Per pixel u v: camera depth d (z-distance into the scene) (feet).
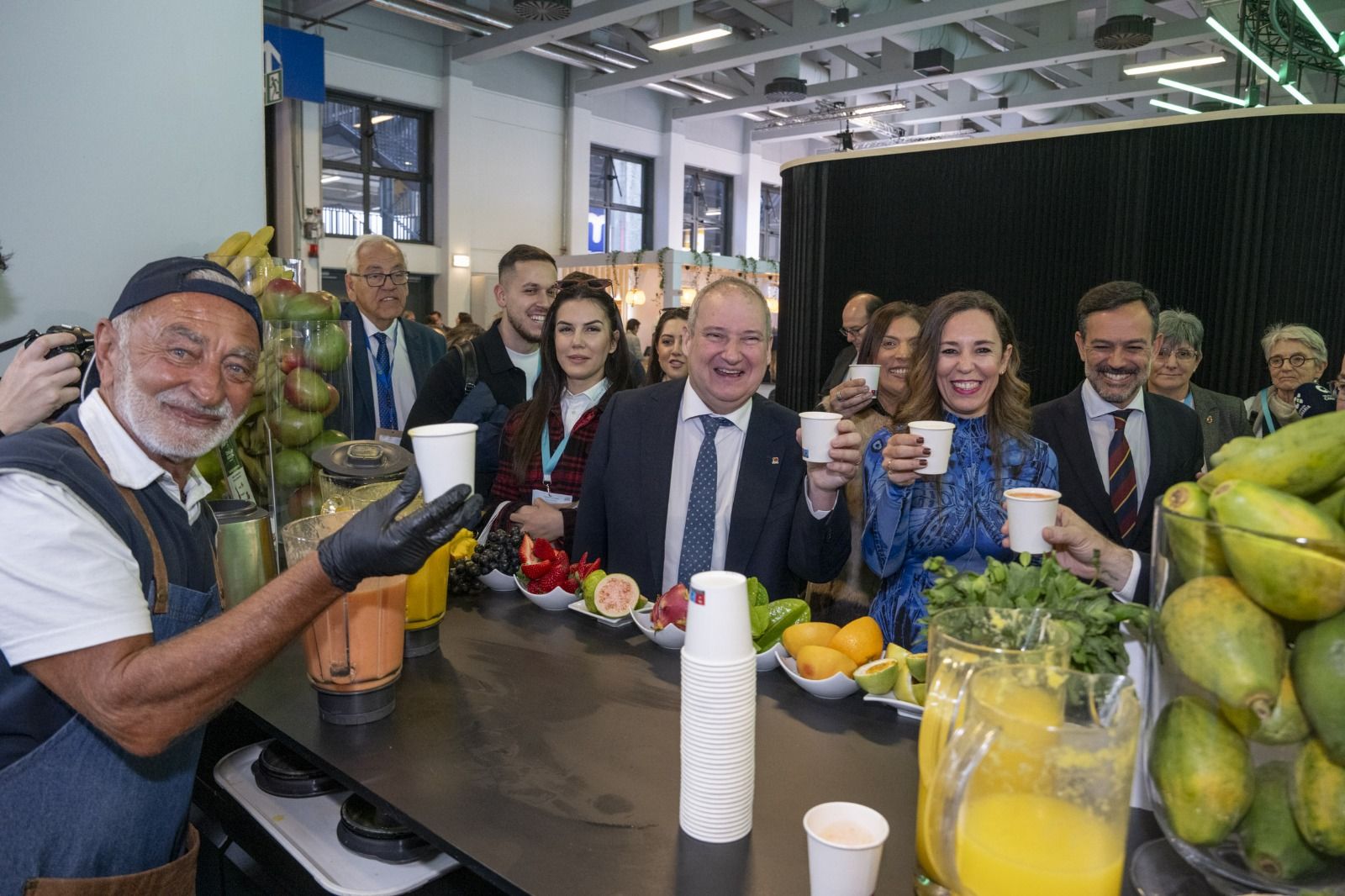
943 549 6.28
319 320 6.59
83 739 3.65
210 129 8.17
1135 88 45.14
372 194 43.78
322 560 3.32
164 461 4.03
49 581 3.22
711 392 6.62
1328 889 2.28
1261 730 2.27
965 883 2.19
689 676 3.13
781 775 3.65
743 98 50.16
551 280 10.06
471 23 38.58
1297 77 34.27
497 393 9.96
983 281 19.26
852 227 20.83
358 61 41.52
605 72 48.55
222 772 4.80
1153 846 2.96
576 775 3.67
